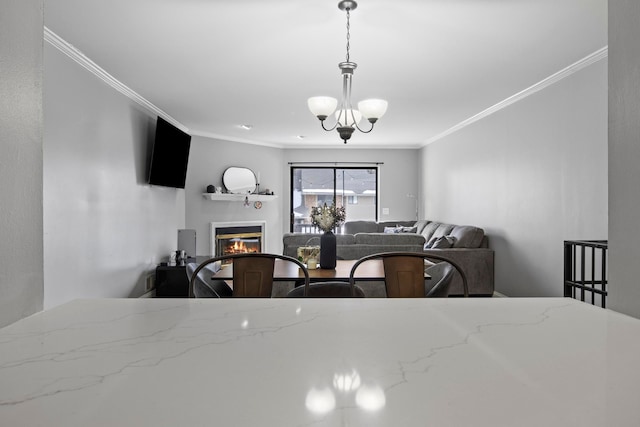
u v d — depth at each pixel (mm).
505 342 792
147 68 3875
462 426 483
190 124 6605
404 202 8914
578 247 3680
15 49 910
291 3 2607
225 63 3721
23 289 950
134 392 574
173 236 6230
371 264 3389
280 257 2096
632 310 969
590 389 580
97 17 2818
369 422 493
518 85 4340
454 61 3619
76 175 3564
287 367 667
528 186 4520
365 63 3686
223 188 7676
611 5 999
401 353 732
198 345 774
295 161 8852
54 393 570
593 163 3512
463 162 6363
